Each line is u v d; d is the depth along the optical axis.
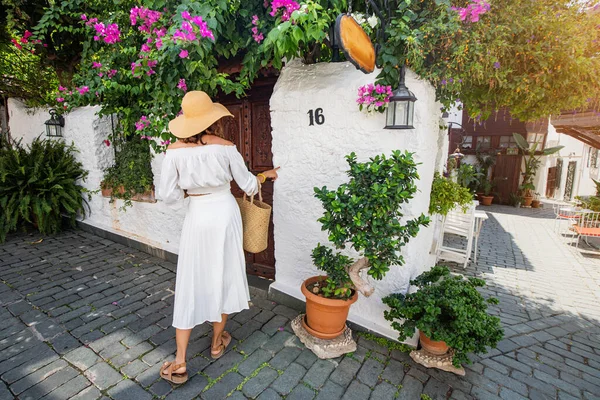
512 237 7.61
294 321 2.88
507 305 3.90
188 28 2.08
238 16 2.52
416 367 2.47
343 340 2.62
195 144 2.08
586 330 3.33
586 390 2.38
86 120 5.28
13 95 6.41
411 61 2.29
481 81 2.59
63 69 5.03
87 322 2.89
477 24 2.28
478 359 2.67
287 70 2.97
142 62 2.65
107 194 5.17
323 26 1.97
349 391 2.21
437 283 2.70
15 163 5.14
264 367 2.40
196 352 2.54
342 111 2.68
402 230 2.15
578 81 2.48
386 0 2.33
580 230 6.48
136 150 4.96
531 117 3.07
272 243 3.69
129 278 3.83
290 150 2.99
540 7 2.36
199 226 2.18
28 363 2.34
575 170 14.95
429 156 2.86
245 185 2.30
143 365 2.37
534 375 2.53
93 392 2.10
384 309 2.79
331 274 2.54
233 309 2.33
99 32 2.94
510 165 13.77
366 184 2.16
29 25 4.23
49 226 5.34
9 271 3.91
